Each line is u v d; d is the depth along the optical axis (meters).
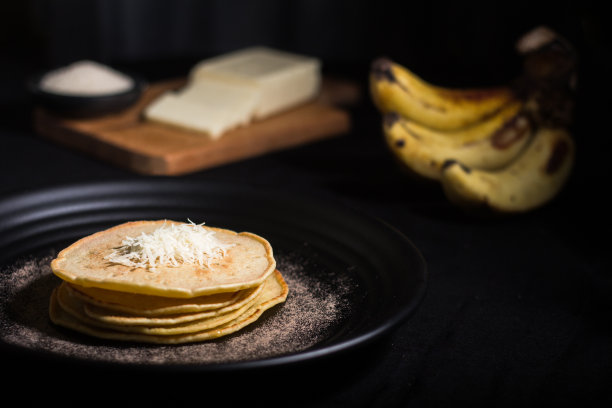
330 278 0.75
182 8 1.58
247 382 0.61
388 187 0.97
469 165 0.93
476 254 0.84
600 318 0.75
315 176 0.99
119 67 1.30
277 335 0.68
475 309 0.76
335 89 1.21
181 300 0.68
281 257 0.77
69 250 0.71
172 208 0.82
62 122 1.04
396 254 0.74
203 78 1.10
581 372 0.69
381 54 1.49
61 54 1.56
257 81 1.07
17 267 0.74
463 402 0.66
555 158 0.92
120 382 0.60
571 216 0.92
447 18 1.39
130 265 0.69
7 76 1.45
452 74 1.27
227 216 0.82
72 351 0.65
